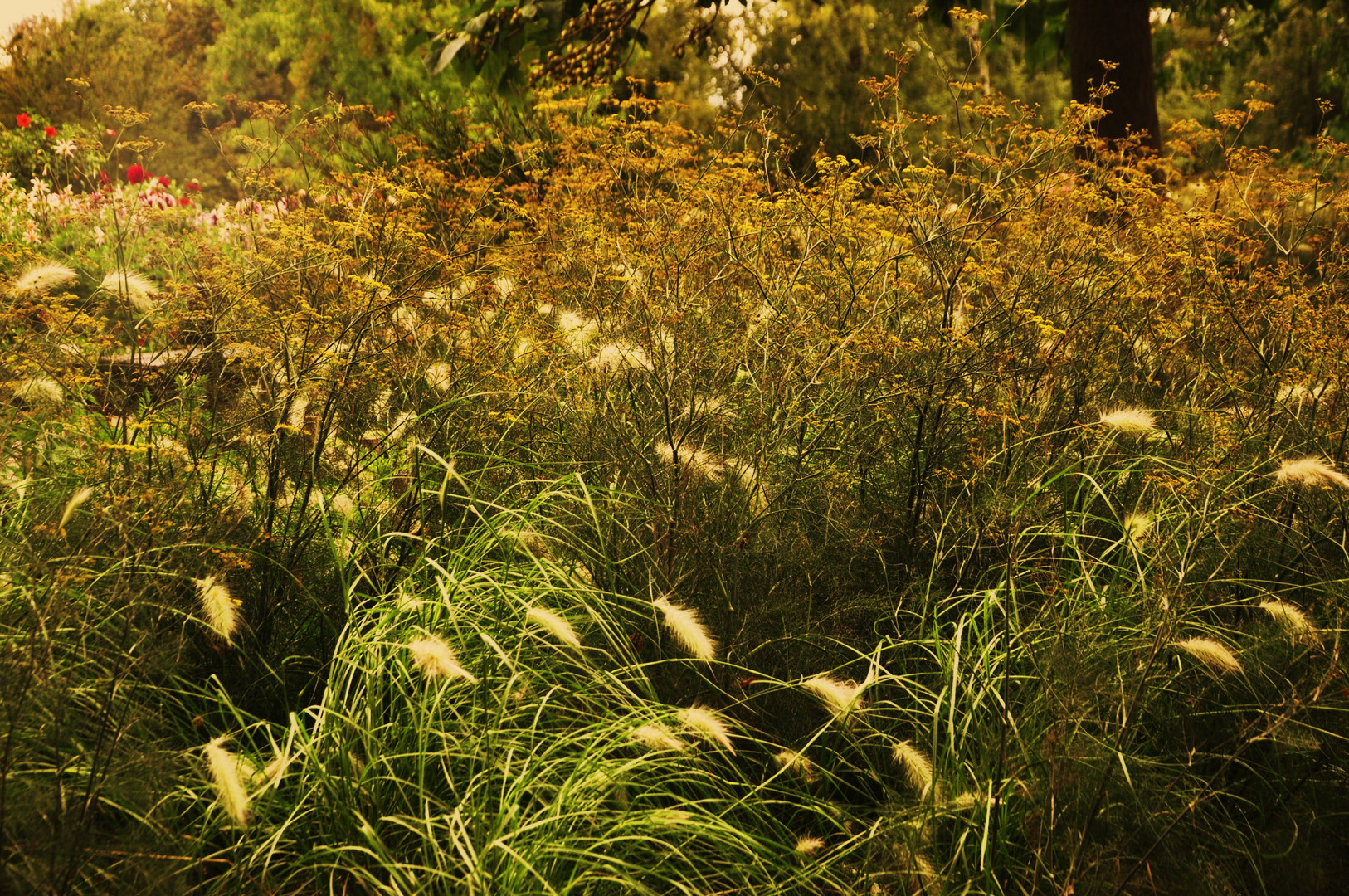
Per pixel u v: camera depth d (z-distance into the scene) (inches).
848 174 180.5
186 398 142.1
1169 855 89.7
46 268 122.7
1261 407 137.4
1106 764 92.8
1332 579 115.3
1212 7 452.8
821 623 128.3
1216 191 184.1
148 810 86.7
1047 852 90.8
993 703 104.4
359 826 88.3
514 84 322.7
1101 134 279.4
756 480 127.5
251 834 93.0
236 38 989.2
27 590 98.3
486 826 90.7
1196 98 188.1
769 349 144.9
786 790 105.3
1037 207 166.7
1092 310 152.1
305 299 151.1
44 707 85.9
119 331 158.7
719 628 120.8
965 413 146.3
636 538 126.6
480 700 104.0
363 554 133.3
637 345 140.1
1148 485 130.3
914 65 616.7
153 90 876.6
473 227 199.8
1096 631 110.0
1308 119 689.0
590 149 208.5
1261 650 106.7
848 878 94.4
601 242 172.7
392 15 669.9
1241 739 102.9
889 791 101.0
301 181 197.6
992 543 127.8
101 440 130.7
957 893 88.0
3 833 75.4
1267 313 148.2
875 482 150.9
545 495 125.5
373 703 100.3
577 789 91.7
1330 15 691.4
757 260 164.6
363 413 153.6
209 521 123.2
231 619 96.6
